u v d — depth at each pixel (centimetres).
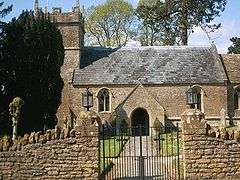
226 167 1217
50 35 3769
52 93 3744
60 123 4444
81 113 1238
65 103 4481
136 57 4747
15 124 2584
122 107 4216
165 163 1627
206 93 4475
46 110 3709
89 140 1215
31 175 1205
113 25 6475
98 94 4456
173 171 1407
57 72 3803
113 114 4209
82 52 4819
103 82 4462
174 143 2359
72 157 1210
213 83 4475
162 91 4453
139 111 4334
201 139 1222
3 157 1209
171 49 4834
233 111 4547
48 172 1206
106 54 4797
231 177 1213
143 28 6281
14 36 3572
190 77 4497
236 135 1228
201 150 1220
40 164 1209
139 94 4241
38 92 3644
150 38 6234
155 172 1571
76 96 4456
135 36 6419
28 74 3591
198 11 5672
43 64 3684
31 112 3612
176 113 4422
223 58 4869
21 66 3566
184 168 1228
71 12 4644
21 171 1207
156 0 6300
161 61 4688
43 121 3678
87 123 1220
